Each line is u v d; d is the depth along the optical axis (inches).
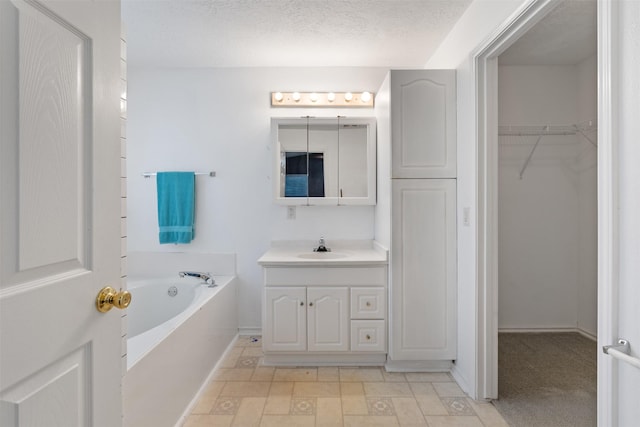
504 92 115.3
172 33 91.4
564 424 67.1
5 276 22.2
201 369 80.5
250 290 115.3
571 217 116.6
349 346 91.3
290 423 68.0
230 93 114.0
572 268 117.0
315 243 114.0
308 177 110.3
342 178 110.3
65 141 27.0
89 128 29.7
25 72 23.4
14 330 22.7
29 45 23.7
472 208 75.8
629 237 35.6
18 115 23.0
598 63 38.6
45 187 25.1
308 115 114.3
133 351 56.7
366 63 111.6
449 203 86.4
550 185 116.5
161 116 113.9
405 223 86.7
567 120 115.7
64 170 26.9
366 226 114.3
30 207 23.9
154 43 97.0
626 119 35.9
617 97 36.7
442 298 86.8
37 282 24.5
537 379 84.5
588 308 113.0
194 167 114.3
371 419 69.2
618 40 36.6
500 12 64.9
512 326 116.9
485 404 73.9
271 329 91.4
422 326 87.2
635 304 35.0
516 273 116.8
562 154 116.3
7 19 22.2
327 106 114.1
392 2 77.5
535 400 75.2
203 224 114.8
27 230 23.7
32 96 24.0
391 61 110.1
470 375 77.7
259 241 115.0
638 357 34.5
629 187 35.6
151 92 113.7
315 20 85.4
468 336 78.9
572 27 90.0
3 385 22.0
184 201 111.3
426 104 86.2
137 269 114.4
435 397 77.1
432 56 106.1
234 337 111.4
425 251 86.8
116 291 32.8
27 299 23.5
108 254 32.0
